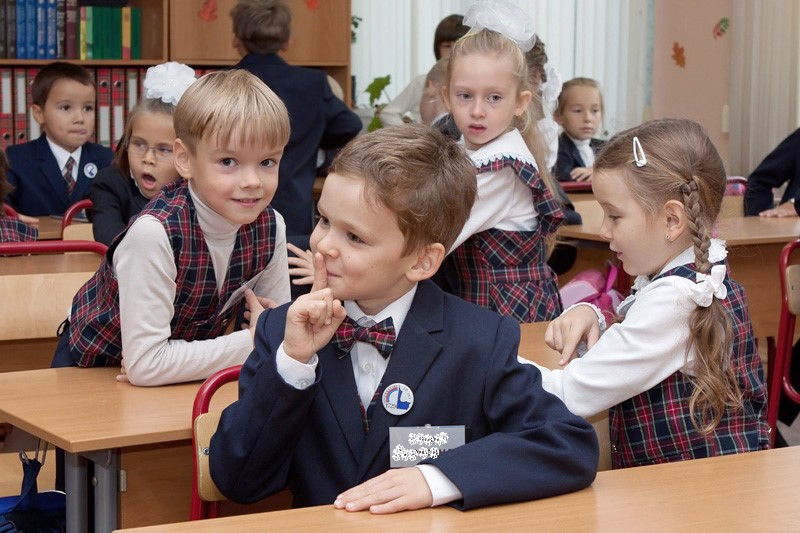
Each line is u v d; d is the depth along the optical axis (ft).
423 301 4.66
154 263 6.19
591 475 4.11
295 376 4.25
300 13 18.26
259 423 4.28
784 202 15.10
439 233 4.54
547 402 4.34
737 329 5.56
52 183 14.52
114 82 16.96
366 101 20.06
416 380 4.50
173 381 6.33
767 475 4.25
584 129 16.87
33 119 16.55
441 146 4.60
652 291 5.34
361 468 4.46
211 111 6.03
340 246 4.42
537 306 8.84
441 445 4.46
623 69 20.84
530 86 9.52
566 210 12.42
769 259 11.11
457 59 8.86
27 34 16.51
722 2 20.59
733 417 5.47
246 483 4.38
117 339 6.63
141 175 10.28
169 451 5.82
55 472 7.23
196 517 5.19
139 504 5.75
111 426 5.49
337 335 4.55
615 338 5.36
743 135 20.25
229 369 5.55
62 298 7.82
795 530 3.64
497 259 8.79
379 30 20.01
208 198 6.22
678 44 21.07
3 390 6.21
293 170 13.71
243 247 6.61
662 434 5.41
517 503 3.94
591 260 13.26
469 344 4.55
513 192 8.79
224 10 17.48
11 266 8.95
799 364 10.94
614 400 5.34
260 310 6.72
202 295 6.49
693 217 5.33
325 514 3.77
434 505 3.88
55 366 7.01
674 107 21.22
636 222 5.46
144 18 17.43
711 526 3.68
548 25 20.17
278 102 6.23
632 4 20.77
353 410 4.51
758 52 19.80
